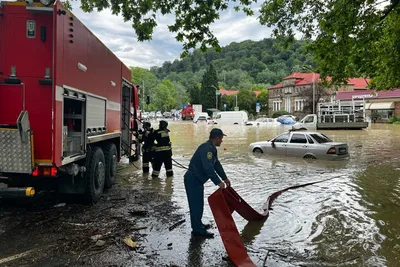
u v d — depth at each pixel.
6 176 5.27
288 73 144.62
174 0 9.27
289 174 10.32
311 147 13.43
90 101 6.48
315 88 53.66
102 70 7.30
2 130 4.94
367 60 11.55
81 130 6.15
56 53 4.93
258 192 8.02
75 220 5.74
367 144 19.34
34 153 5.02
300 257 4.40
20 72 5.03
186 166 11.96
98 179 6.92
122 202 6.98
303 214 6.23
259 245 4.81
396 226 5.54
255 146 15.36
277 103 90.12
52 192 6.86
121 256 4.35
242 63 167.25
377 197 7.39
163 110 108.69
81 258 4.26
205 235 5.07
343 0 8.03
